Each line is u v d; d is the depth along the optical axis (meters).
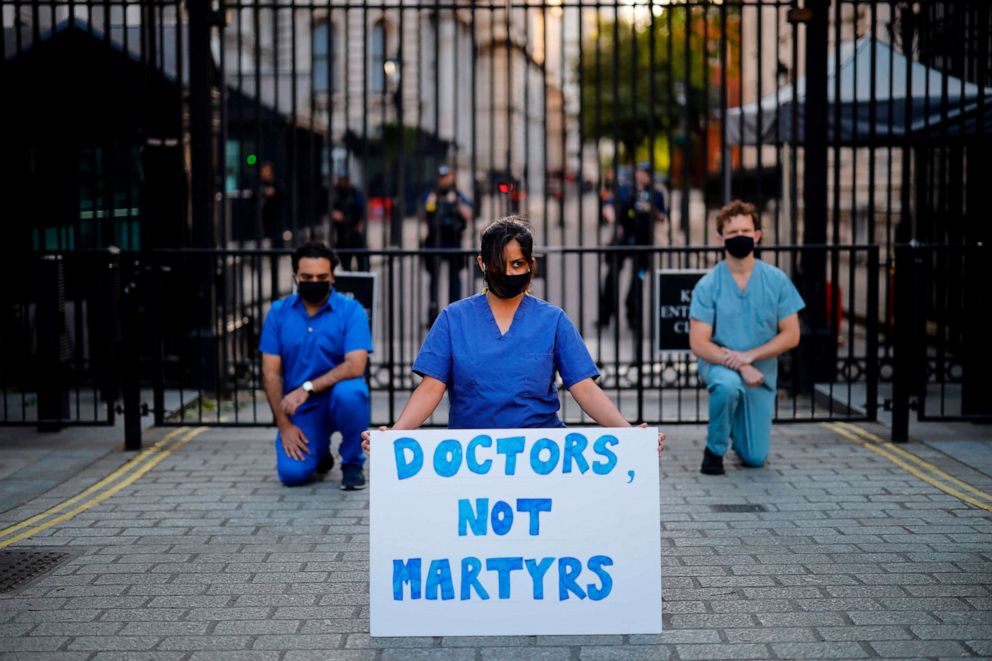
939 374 8.13
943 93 8.58
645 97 25.86
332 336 6.59
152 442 7.75
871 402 7.85
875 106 8.54
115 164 10.40
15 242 9.47
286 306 6.68
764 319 6.80
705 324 6.86
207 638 4.27
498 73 44.44
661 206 15.29
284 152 15.59
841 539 5.48
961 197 9.46
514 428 4.23
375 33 39.41
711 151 25.36
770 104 10.66
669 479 6.74
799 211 14.48
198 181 9.62
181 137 9.54
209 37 9.53
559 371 4.33
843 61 10.91
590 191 56.69
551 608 4.17
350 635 4.29
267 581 4.93
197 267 9.48
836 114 9.13
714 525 5.75
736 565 5.10
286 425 6.57
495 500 4.17
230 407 9.22
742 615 4.46
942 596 4.66
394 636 4.21
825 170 9.50
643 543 4.18
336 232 15.69
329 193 9.83
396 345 12.80
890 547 5.34
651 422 8.53
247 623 4.42
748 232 6.79
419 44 10.27
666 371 11.27
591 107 30.08
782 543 5.43
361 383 6.52
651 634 4.23
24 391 8.10
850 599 4.63
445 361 4.27
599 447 4.18
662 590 4.76
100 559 5.24
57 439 7.86
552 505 4.17
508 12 9.88
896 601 4.60
